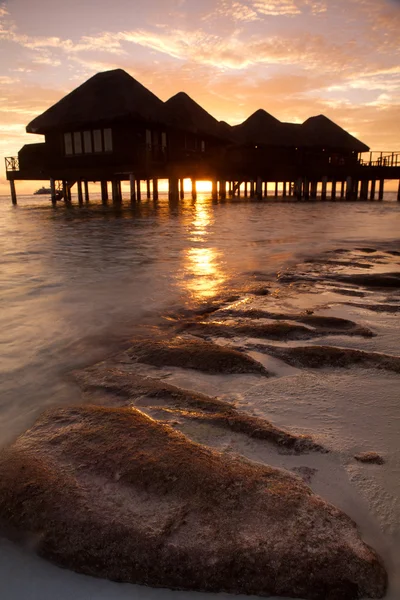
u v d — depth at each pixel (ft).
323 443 6.46
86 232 41.29
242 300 15.33
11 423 7.34
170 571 4.47
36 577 4.57
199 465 5.59
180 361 9.73
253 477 5.44
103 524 4.81
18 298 16.05
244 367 9.33
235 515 4.88
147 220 55.47
